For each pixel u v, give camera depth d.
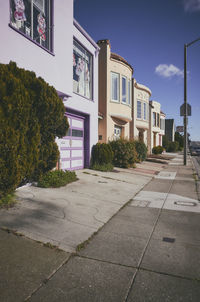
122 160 13.24
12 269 2.76
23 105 4.68
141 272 2.88
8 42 5.65
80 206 5.30
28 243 3.37
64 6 7.96
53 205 5.10
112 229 4.25
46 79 7.09
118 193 7.02
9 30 5.66
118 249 3.46
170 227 4.45
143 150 17.73
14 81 4.54
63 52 7.95
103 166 11.07
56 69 7.56
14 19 6.20
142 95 21.70
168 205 6.05
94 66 11.49
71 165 9.69
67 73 8.21
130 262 3.10
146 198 6.77
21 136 4.70
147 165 16.28
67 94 7.64
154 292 2.51
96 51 11.63
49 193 5.99
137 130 21.19
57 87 7.64
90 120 10.95
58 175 7.33
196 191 8.01
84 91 10.80
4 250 3.13
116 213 5.19
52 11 7.43
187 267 3.01
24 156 4.82
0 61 5.43
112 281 2.68
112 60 14.62
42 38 7.28
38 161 5.41
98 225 4.35
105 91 14.04
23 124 4.72
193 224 4.64
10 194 5.26
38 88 5.29
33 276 2.67
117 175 10.27
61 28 7.83
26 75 5.15
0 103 4.36
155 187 8.59
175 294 2.48
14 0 6.18
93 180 8.41
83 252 3.32
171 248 3.55
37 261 2.97
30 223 4.02
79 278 2.71
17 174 4.58
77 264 3.00
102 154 11.14
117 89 14.97
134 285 2.61
